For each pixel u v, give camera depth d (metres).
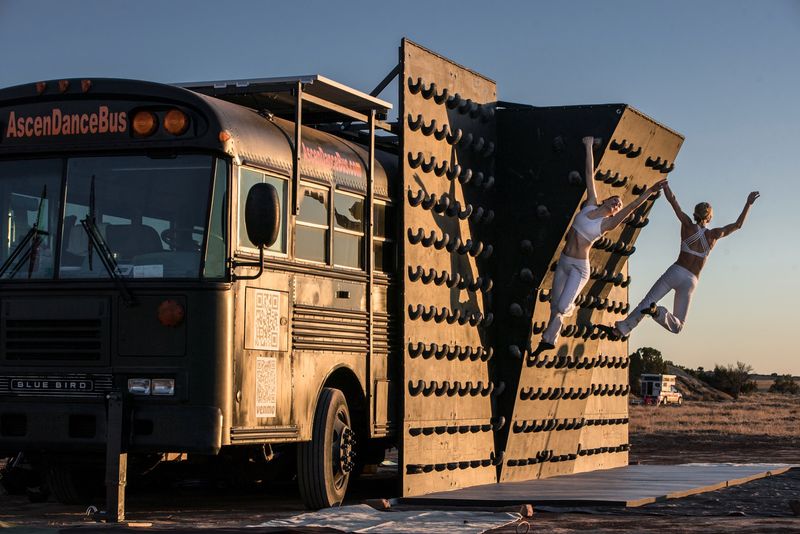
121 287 10.05
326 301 11.62
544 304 14.81
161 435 9.92
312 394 11.31
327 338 11.56
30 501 12.47
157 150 10.22
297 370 11.05
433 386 13.07
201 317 9.95
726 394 124.62
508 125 14.87
